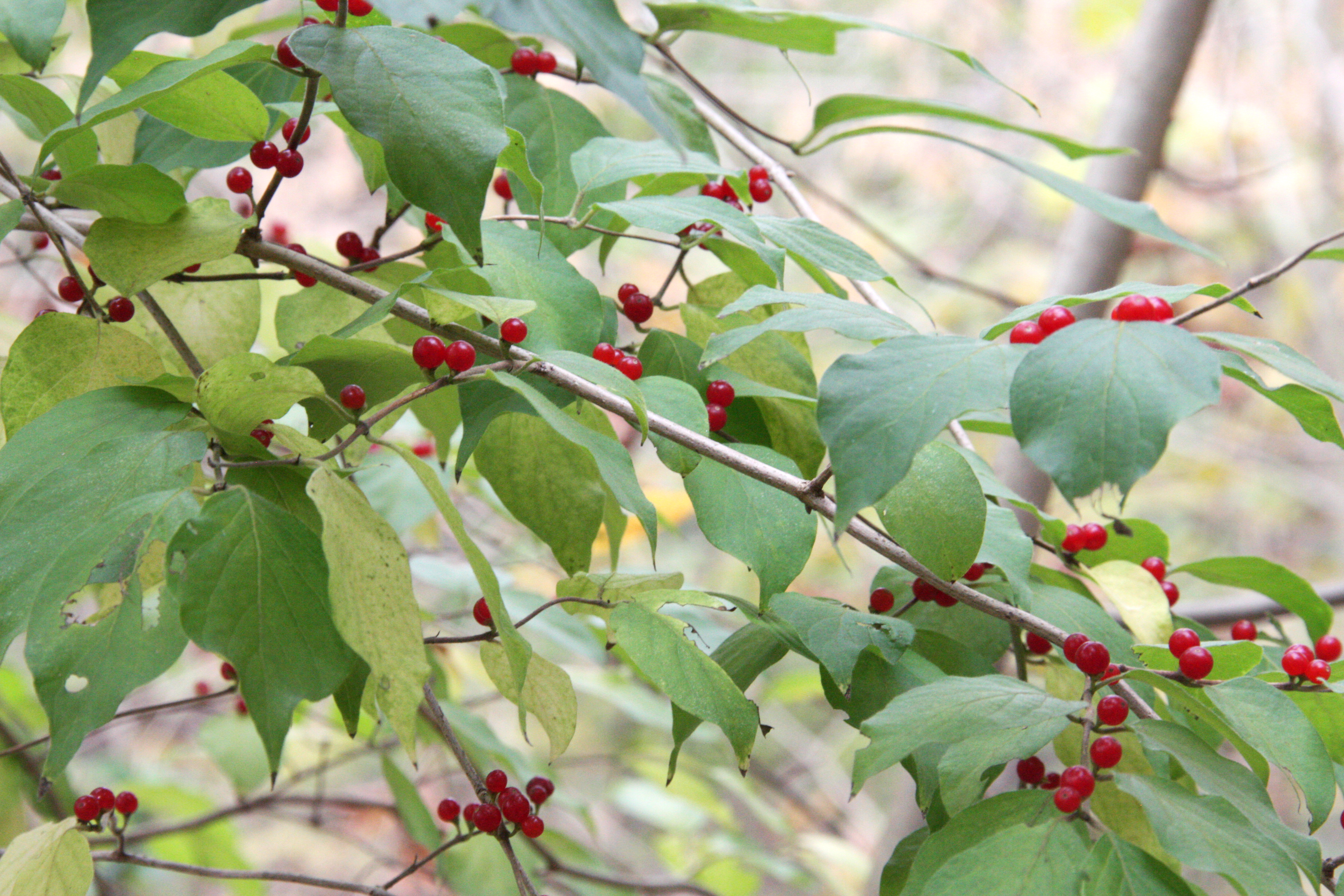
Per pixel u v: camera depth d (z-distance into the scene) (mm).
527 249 815
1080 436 710
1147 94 1296
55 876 786
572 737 803
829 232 837
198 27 737
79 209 793
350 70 746
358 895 812
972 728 753
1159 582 864
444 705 957
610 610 789
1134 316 734
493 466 825
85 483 743
